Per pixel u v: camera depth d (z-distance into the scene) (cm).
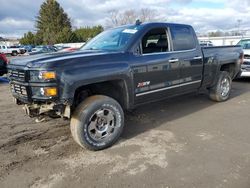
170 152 375
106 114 389
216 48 597
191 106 620
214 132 451
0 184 304
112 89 418
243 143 402
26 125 498
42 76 326
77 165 343
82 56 363
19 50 4434
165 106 622
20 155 374
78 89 386
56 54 392
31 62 342
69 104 341
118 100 424
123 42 429
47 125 495
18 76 359
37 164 347
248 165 334
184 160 350
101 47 452
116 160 355
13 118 543
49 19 7562
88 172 326
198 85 559
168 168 330
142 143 409
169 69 470
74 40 6644
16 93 375
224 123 497
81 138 365
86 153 377
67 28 6694
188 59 509
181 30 510
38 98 337
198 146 394
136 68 414
